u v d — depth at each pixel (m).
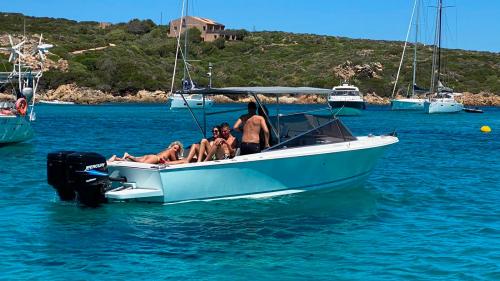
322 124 13.35
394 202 12.84
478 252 9.03
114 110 63.72
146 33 127.62
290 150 12.53
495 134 34.72
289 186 12.61
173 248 9.10
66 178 10.89
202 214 11.12
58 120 44.62
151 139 28.84
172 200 11.46
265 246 9.29
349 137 13.76
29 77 26.28
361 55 108.50
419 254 8.92
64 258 8.54
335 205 12.28
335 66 101.25
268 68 102.56
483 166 19.34
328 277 7.92
